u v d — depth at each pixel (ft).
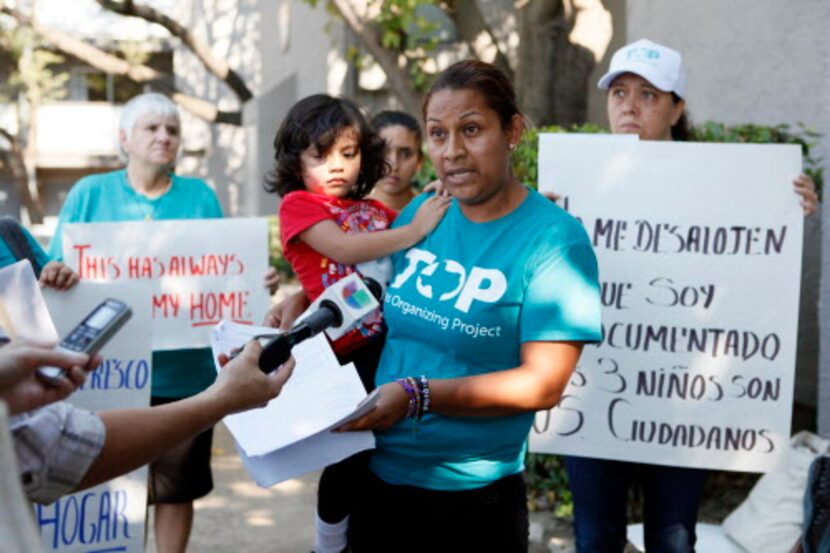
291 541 15.34
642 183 10.62
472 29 29.35
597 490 10.73
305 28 53.01
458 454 8.26
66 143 93.61
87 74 93.81
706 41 22.47
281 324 9.91
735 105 21.15
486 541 8.49
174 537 12.94
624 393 10.64
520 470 8.71
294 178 10.10
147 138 13.08
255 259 13.06
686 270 10.60
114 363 9.92
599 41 28.22
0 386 5.01
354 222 9.77
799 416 18.98
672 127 12.16
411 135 13.71
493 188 8.16
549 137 10.73
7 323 6.23
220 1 63.41
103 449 5.68
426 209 8.87
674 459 10.61
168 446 6.00
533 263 8.05
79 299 9.89
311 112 9.75
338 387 8.07
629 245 10.67
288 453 8.00
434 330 8.27
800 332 18.67
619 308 10.69
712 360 10.59
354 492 9.95
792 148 10.42
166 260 12.88
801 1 18.49
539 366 7.94
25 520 3.92
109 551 9.76
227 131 68.64
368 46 29.22
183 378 13.07
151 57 89.15
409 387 7.84
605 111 33.50
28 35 66.85
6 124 88.28
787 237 10.46
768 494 13.26
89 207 13.39
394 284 8.83
